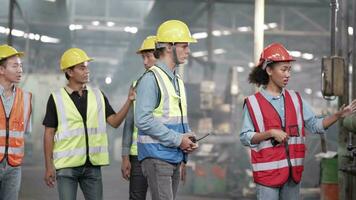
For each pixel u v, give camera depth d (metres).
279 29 19.72
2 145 4.59
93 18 19.06
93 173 4.48
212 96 13.84
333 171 7.02
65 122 4.39
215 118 14.08
